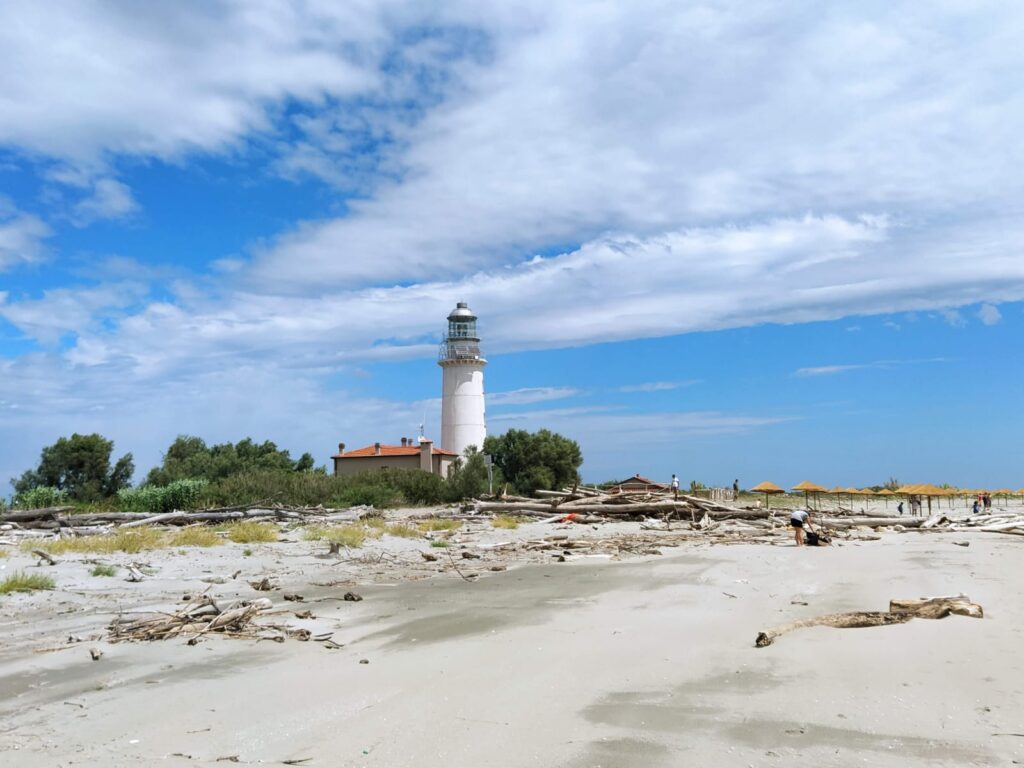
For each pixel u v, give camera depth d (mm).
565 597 13555
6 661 9023
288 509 31969
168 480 51781
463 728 6359
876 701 6660
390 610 12461
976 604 9945
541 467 61688
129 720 6793
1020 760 5344
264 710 7008
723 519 32812
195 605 11766
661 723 6340
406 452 65375
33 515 26531
